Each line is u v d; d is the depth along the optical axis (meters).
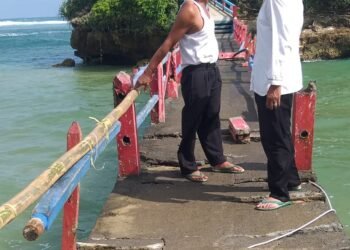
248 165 5.76
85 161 3.51
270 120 4.29
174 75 10.22
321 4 30.52
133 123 5.36
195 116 5.06
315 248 3.82
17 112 14.87
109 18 29.20
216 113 5.29
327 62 28.20
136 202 4.82
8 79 23.58
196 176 5.28
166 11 28.61
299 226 4.17
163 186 5.20
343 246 3.83
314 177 5.01
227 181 5.27
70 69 28.19
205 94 4.95
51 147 10.65
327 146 9.81
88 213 6.88
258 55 4.21
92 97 17.48
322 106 14.20
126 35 29.33
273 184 4.50
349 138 10.39
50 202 2.86
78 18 31.14
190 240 4.04
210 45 4.90
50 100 17.06
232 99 9.81
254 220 4.34
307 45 29.58
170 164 5.90
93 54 31.02
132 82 5.18
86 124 12.90
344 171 8.28
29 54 39.47
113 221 4.45
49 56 37.22
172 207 4.69
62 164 3.08
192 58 4.86
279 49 4.04
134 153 5.45
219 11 31.08
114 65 30.64
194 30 4.79
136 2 28.41
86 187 7.90
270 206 4.48
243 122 6.92
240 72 13.53
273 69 4.05
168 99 9.88
